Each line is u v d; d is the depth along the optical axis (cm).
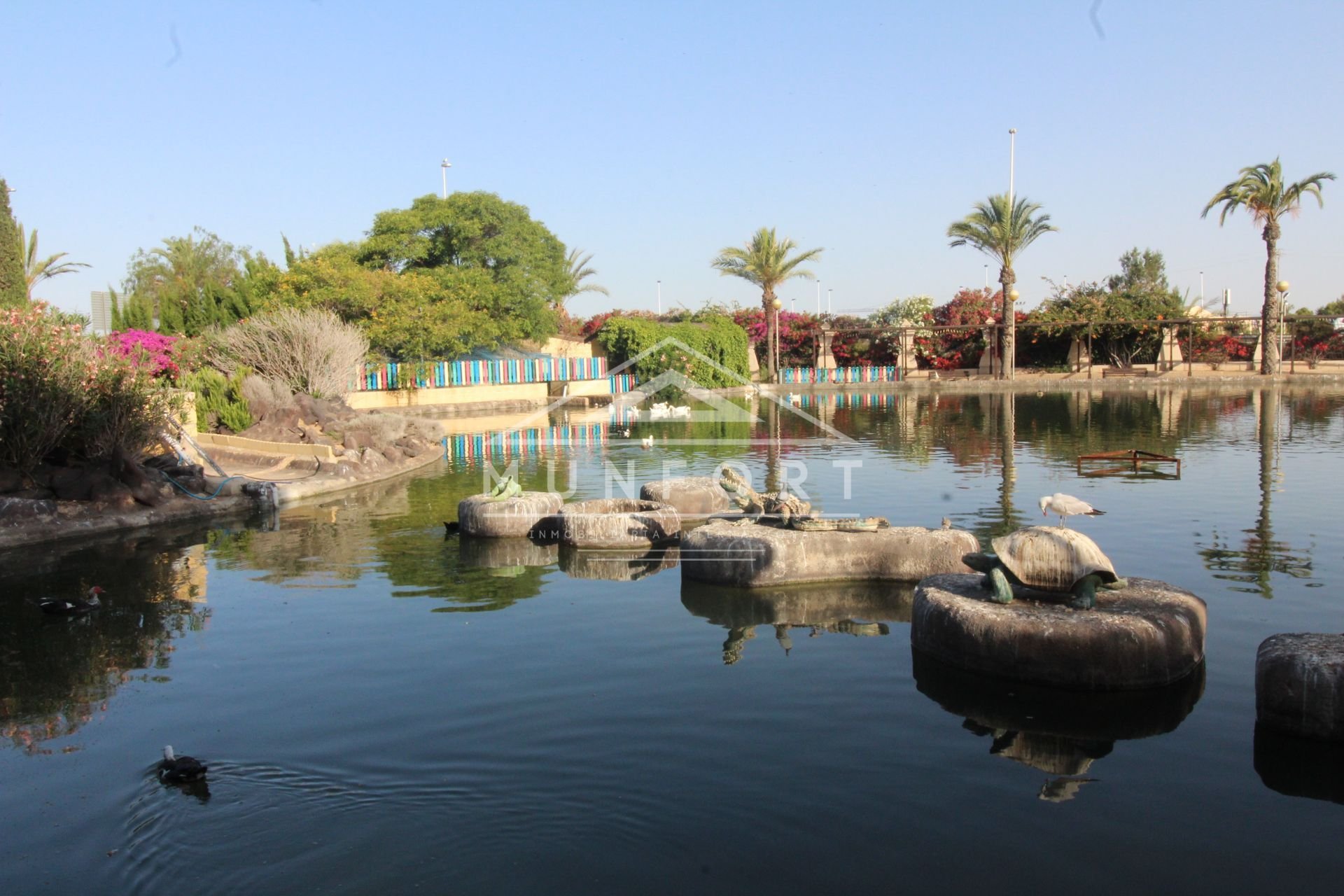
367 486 1925
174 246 6103
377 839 541
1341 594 960
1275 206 4572
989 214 4959
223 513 1611
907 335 5675
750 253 5366
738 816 560
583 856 521
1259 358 5019
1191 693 734
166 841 544
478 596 1059
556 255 4978
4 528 1380
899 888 487
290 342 2941
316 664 834
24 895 495
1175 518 1352
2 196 2605
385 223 4384
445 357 4150
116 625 969
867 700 734
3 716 733
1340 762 624
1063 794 584
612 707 723
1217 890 483
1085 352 5434
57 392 1567
